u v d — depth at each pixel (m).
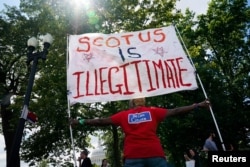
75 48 6.71
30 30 33.34
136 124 4.43
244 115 31.84
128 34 6.87
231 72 36.22
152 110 4.54
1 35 34.56
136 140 4.34
